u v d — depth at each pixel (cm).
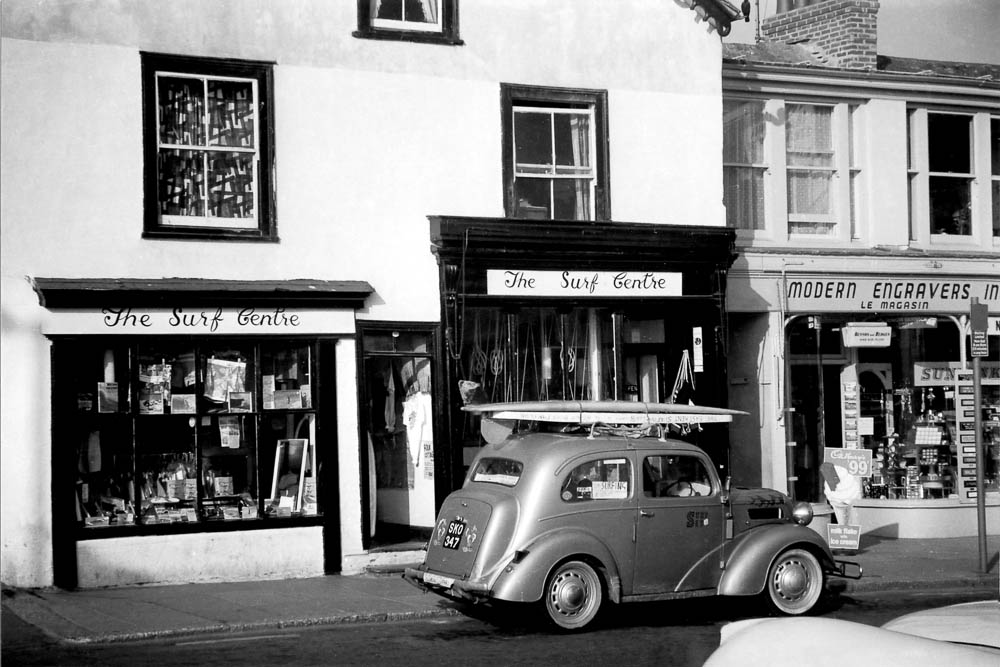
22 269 1223
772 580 1095
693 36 1564
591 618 1013
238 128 1345
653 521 1039
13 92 1230
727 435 1539
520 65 1468
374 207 1386
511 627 1034
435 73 1424
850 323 1655
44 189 1238
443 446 1386
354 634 998
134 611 1083
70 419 1221
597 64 1509
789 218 1688
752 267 1631
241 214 1342
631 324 1527
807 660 349
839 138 1709
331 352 1344
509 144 1458
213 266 1308
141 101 1283
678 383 1523
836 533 1477
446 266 1394
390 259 1388
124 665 857
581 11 1504
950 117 1794
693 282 1523
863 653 345
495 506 1005
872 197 1719
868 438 1733
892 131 1728
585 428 1099
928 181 1756
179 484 1280
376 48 1398
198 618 1045
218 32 1323
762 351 1641
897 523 1688
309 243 1354
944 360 1772
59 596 1170
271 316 1310
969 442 1755
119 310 1241
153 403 1270
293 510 1329
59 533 1207
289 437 1337
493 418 1120
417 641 962
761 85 1655
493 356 1448
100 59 1268
